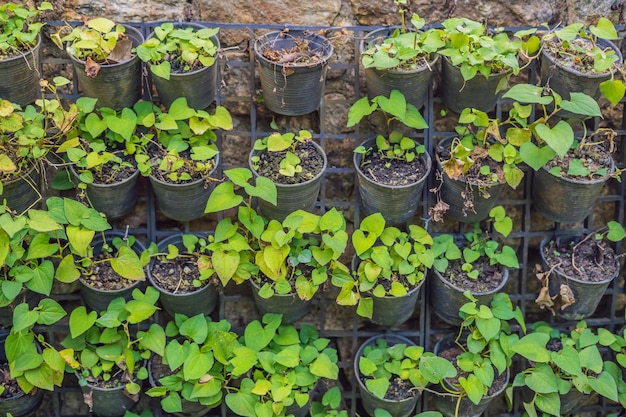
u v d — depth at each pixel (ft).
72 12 6.23
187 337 6.19
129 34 6.18
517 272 6.77
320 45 6.20
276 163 6.18
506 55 5.98
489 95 6.17
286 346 6.30
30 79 6.02
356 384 6.62
